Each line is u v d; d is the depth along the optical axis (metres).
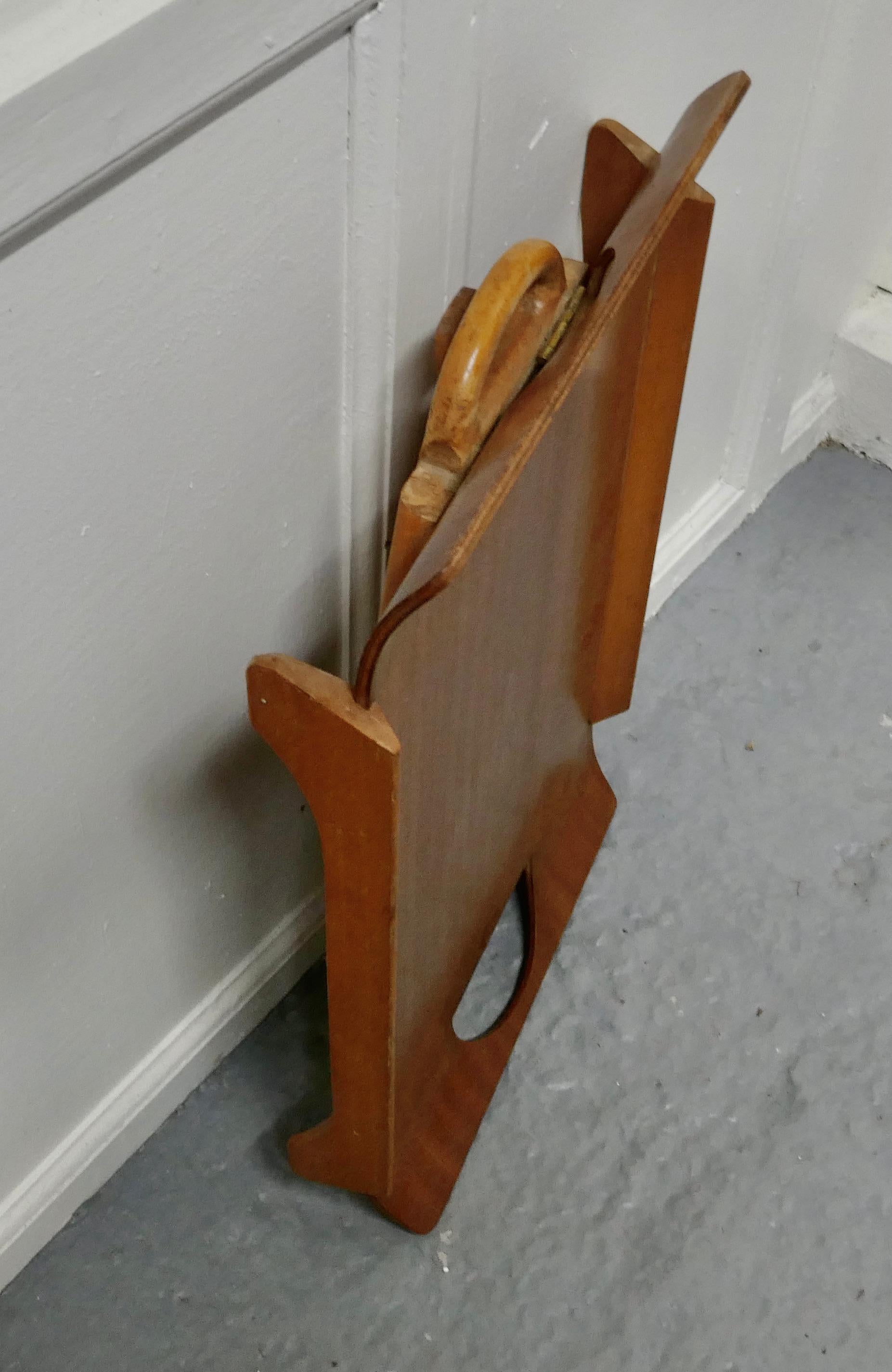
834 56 1.28
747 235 1.37
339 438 0.92
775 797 1.52
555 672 1.10
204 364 0.75
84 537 0.74
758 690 1.63
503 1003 1.32
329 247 0.79
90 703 0.83
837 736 1.58
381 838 0.76
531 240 0.74
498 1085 1.26
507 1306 1.14
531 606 0.96
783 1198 1.21
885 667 1.67
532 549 0.90
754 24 1.13
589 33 0.91
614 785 1.51
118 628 0.81
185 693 0.92
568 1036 1.31
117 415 0.71
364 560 1.02
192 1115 1.23
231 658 0.95
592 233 1.04
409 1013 1.00
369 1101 0.97
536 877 1.30
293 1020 1.30
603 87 0.97
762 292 1.49
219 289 0.73
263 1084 1.25
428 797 0.87
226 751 1.01
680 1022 1.33
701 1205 1.21
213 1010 1.21
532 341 0.77
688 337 1.02
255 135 0.69
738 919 1.41
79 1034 1.04
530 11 0.83
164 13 0.58
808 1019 1.34
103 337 0.67
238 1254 1.15
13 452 0.66
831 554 1.79
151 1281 1.14
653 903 1.41
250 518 0.88
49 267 0.62
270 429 0.84
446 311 0.92
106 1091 1.14
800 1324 1.15
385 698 0.72
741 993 1.35
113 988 1.05
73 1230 1.16
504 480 0.66
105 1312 1.12
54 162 0.57
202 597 0.88
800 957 1.38
